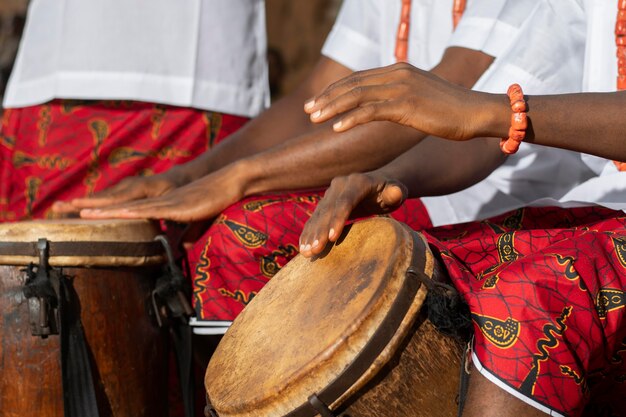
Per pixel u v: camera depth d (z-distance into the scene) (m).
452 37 4.52
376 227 3.44
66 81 5.60
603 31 4.06
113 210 4.32
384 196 3.57
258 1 5.98
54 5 5.75
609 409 3.47
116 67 5.58
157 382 4.27
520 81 4.09
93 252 3.97
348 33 5.50
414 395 3.08
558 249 3.21
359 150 4.29
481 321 3.09
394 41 5.27
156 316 4.23
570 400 3.03
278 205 4.29
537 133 3.34
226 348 3.57
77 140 5.66
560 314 3.06
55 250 3.91
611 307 3.16
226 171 4.40
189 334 4.30
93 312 3.99
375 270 3.17
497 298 3.10
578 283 3.11
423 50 5.13
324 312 3.21
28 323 3.91
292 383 3.02
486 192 4.65
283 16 15.62
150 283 4.25
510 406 2.99
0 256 3.90
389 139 4.30
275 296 3.63
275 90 14.60
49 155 5.70
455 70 4.41
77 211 4.77
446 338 3.14
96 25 5.59
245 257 4.21
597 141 3.34
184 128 5.70
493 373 3.02
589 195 4.06
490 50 4.34
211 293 4.23
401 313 3.04
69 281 3.95
